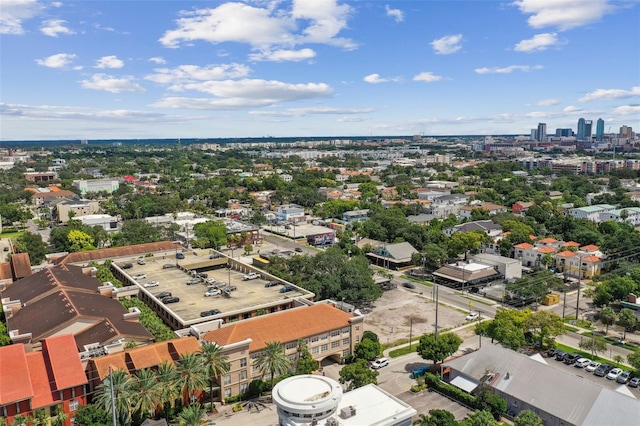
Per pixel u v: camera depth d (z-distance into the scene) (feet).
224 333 330.54
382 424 238.27
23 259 524.11
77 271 496.64
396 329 433.07
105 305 399.85
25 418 255.09
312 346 354.13
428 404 304.30
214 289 456.45
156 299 429.38
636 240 604.90
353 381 306.55
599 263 568.82
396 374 348.79
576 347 388.78
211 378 304.50
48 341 302.04
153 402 263.29
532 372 298.56
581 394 272.31
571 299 507.30
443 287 552.82
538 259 610.24
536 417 253.85
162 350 308.19
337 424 233.35
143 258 578.66
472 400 296.10
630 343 396.78
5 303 409.28
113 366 286.25
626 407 256.73
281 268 524.52
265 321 347.77
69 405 275.59
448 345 340.80
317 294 455.22
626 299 469.98
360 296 453.17
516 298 495.00
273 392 254.47
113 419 243.19
